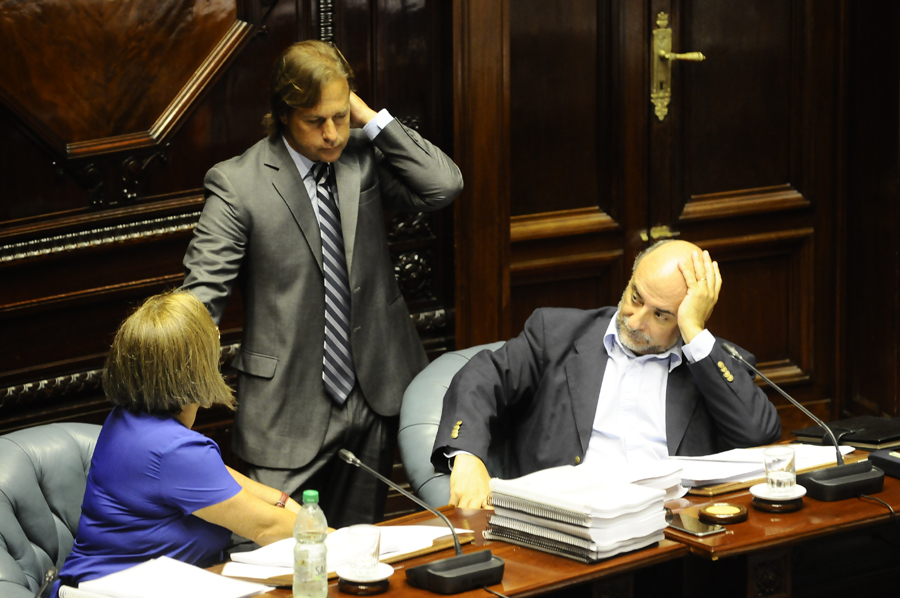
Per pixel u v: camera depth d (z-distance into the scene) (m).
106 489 6.43
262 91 11.08
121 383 6.39
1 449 7.31
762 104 13.46
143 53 10.40
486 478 7.33
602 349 8.34
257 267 8.37
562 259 12.86
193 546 6.56
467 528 6.45
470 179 11.65
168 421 6.44
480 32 11.41
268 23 10.96
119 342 6.39
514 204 12.52
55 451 7.48
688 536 6.05
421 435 8.08
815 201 13.84
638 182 13.05
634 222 13.11
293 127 8.15
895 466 7.03
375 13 11.31
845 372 14.23
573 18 12.41
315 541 5.47
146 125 10.52
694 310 7.85
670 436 8.02
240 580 5.74
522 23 12.19
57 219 10.26
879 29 13.09
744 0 13.12
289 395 8.45
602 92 12.72
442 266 12.07
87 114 10.24
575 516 5.79
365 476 8.91
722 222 13.55
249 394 8.47
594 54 12.61
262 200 8.24
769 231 13.77
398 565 5.82
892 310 13.30
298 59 7.96
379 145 8.73
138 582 5.66
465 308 11.92
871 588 7.19
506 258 12.00
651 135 13.00
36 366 10.38
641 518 5.93
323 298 8.51
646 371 8.22
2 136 9.94
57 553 7.36
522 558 5.90
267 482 8.45
